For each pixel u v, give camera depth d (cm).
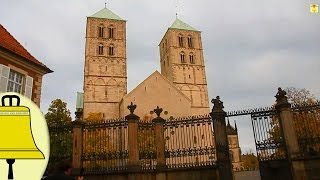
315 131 1462
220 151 1484
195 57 7862
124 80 6944
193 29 8156
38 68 2516
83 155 1606
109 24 7369
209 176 1479
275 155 1477
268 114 1542
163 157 1562
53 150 1678
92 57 6950
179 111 5906
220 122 1537
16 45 2494
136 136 1586
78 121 1645
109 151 1596
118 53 7150
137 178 1491
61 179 675
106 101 6650
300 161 1386
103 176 1530
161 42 8762
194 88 7544
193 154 1564
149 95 5919
